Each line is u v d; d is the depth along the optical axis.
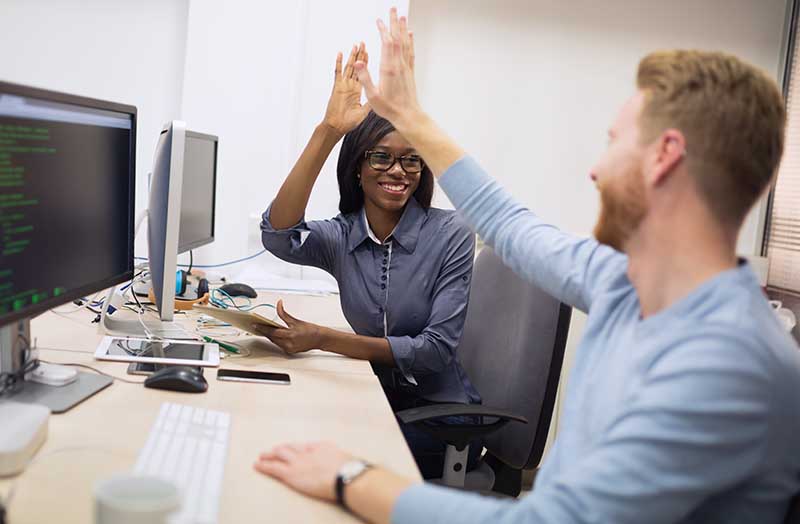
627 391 0.88
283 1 2.96
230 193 3.03
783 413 0.81
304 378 1.61
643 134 0.90
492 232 1.37
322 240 2.03
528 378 1.79
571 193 3.38
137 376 1.48
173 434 1.15
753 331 0.81
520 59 3.29
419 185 2.03
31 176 1.20
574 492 0.83
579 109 3.34
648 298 0.93
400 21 1.42
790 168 3.43
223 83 2.98
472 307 2.12
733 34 3.40
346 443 1.24
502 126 3.31
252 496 0.99
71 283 1.37
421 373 1.93
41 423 1.08
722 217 0.87
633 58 3.35
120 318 1.95
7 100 1.11
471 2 3.23
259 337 1.97
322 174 3.02
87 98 1.37
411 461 1.18
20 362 1.33
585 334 1.07
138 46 3.09
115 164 1.54
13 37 3.04
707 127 0.85
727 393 0.78
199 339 1.81
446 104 3.27
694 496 0.80
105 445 1.10
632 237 0.94
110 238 1.54
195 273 2.77
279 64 2.98
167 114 3.14
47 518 0.87
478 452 1.91
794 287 3.38
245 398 1.42
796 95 3.38
